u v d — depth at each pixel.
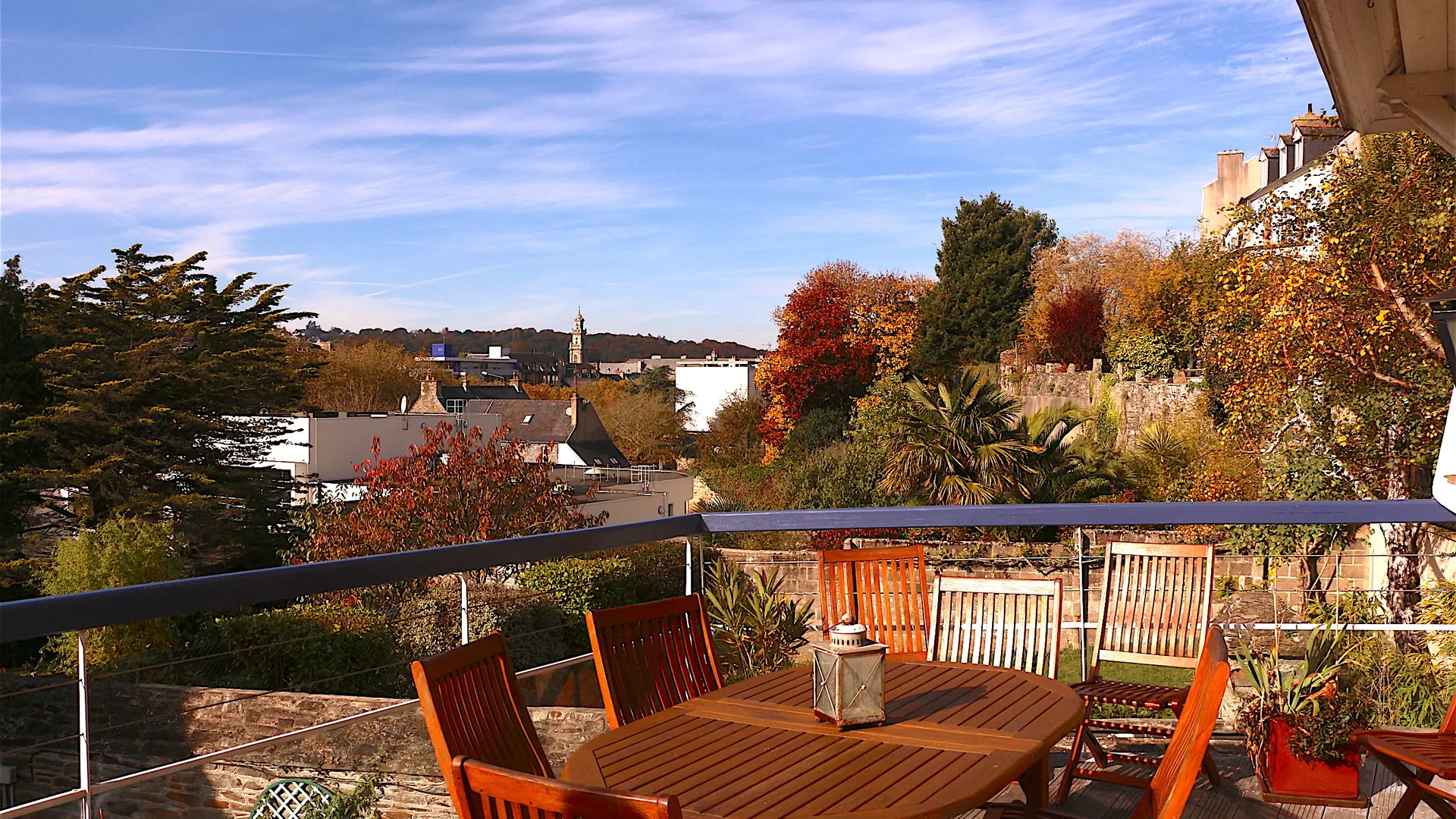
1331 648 4.11
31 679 8.13
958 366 37.91
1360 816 3.60
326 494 22.02
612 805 1.39
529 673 4.27
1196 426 19.75
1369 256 10.78
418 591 12.80
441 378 66.75
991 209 43.06
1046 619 3.55
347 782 4.28
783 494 23.12
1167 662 3.94
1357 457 11.94
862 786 2.09
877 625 3.77
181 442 29.84
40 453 28.83
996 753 2.28
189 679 10.78
